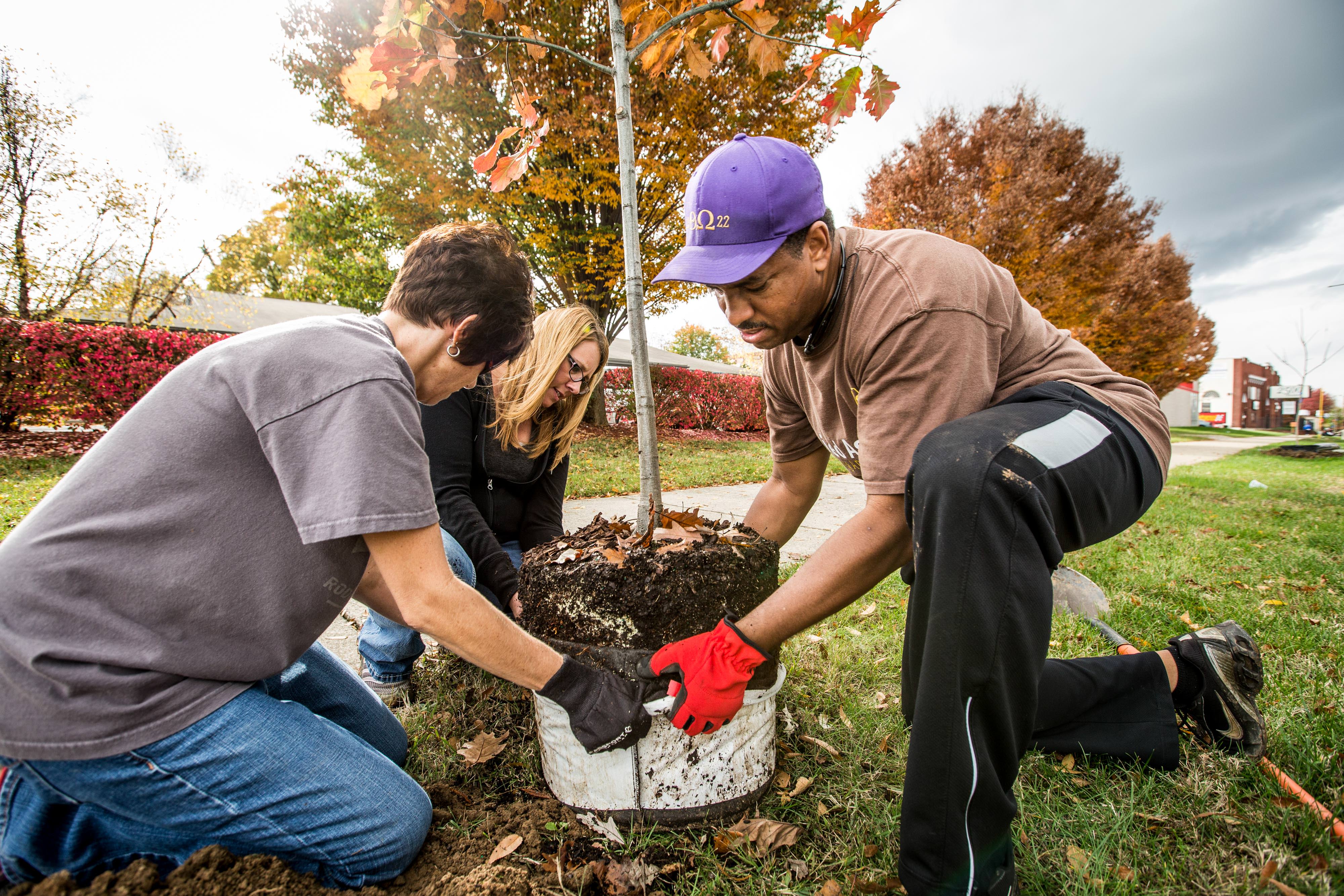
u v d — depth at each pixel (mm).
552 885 1335
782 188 1348
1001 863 1192
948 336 1330
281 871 1217
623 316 13469
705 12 1861
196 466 1129
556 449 2539
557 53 9727
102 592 1083
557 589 1529
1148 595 3248
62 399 8930
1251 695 1698
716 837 1453
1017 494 1123
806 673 2316
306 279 29594
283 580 1192
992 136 15750
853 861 1394
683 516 1714
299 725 1275
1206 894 1257
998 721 1137
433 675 2301
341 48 10094
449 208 11227
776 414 1988
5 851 1153
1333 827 1393
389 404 1171
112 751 1086
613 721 1377
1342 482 10672
